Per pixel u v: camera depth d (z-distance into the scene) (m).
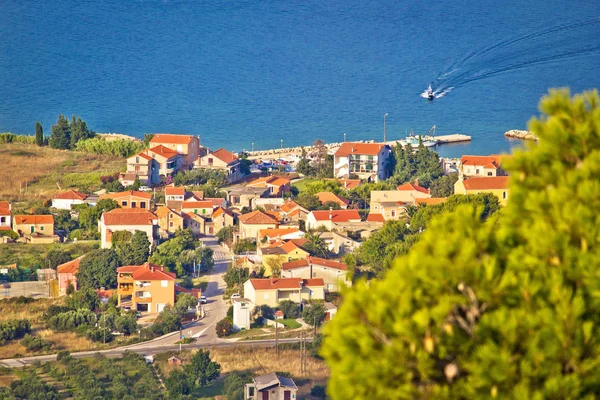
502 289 72.50
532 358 69.62
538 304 71.81
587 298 71.81
